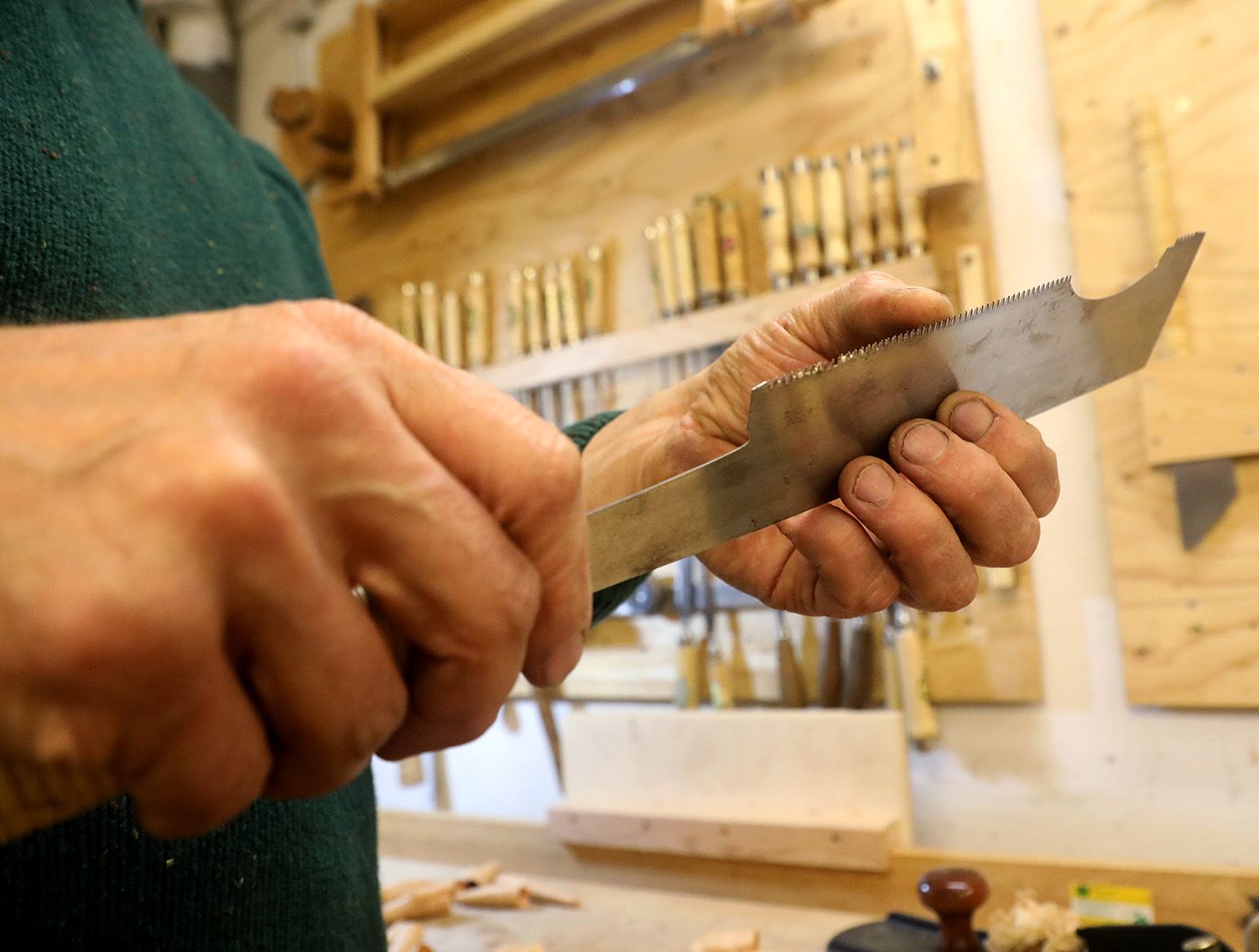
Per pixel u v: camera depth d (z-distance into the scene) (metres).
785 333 0.55
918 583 0.49
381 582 0.22
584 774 1.42
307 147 1.98
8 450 0.17
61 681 0.16
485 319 1.92
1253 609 1.20
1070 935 0.84
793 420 0.43
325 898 0.51
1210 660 1.22
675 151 1.70
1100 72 1.31
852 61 1.51
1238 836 1.22
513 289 1.86
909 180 1.40
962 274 1.39
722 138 1.65
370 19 1.97
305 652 0.20
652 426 0.63
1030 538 0.49
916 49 1.37
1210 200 1.23
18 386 0.18
